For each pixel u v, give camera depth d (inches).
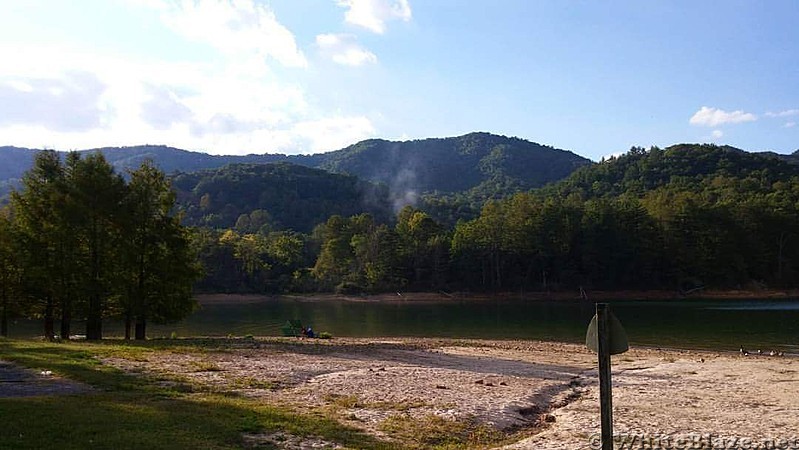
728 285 4655.5
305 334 1849.2
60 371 729.0
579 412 732.7
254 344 1302.9
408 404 698.8
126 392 635.5
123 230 1486.2
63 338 1376.7
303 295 5027.1
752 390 941.2
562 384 971.3
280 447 467.8
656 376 1105.4
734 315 2876.5
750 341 1859.0
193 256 1606.8
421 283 5098.4
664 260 4736.7
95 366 791.1
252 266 5191.9
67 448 406.9
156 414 526.3
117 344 1141.7
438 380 913.5
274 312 3582.7
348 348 1343.5
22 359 807.1
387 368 1019.3
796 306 3462.1
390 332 2308.1
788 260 4704.7
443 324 2679.6
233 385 740.0
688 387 970.7
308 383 814.5
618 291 4739.2
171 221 1558.8
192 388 689.6
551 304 4104.3
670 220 4736.7
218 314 3408.0
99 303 1466.5
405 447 508.4
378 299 4761.3
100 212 1455.5
